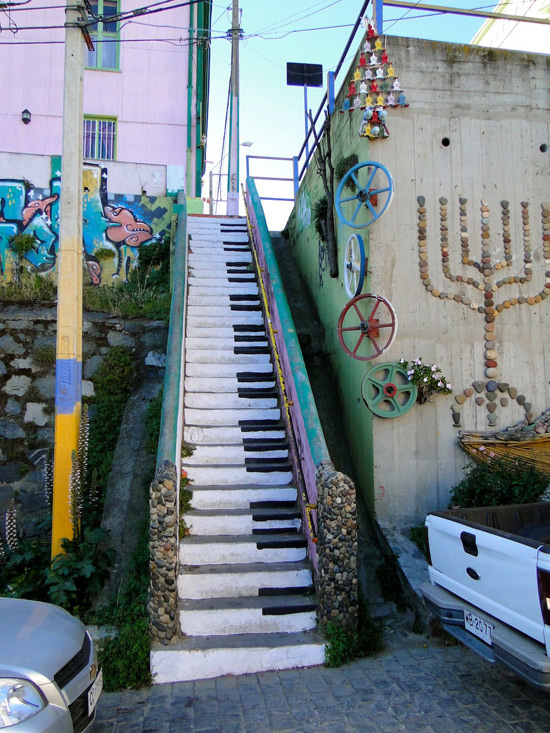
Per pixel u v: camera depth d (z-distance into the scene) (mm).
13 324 8430
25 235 10977
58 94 14945
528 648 3438
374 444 6355
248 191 12148
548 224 6926
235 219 12406
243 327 8844
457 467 6520
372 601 5559
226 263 10578
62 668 3342
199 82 17266
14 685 3045
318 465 5273
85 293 9805
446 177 6773
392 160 6680
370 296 6395
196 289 9594
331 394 8047
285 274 10922
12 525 6086
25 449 8062
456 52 6902
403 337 6566
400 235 6645
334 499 4906
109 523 6113
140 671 4453
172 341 7285
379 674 4555
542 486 5789
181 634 4812
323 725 3885
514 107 6977
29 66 14859
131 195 11805
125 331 8844
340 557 4855
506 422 6684
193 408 7402
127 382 8461
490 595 3891
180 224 10281
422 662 4738
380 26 6766
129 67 15516
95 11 15398
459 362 6652
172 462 5145
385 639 5098
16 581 5629
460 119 6848
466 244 6742
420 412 6500
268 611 4926
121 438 7395
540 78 7082
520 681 4430
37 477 7945
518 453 6332
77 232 6020
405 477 6391
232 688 4379
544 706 4094
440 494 6441
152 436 7285
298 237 11234
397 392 6398
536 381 6797
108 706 4156
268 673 4602
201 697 4262
